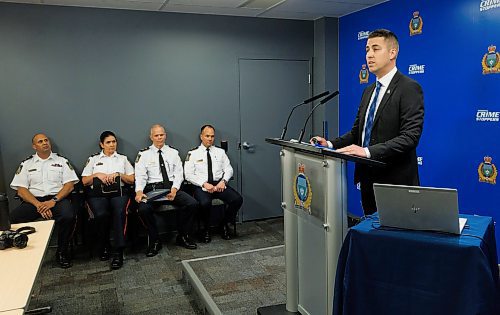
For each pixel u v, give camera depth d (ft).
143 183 14.17
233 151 16.67
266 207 17.34
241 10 15.34
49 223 8.46
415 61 13.29
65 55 14.38
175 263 12.67
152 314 9.56
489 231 5.67
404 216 5.46
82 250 13.92
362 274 5.63
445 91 12.30
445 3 12.09
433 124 12.76
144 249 13.93
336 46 17.06
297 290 7.82
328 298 6.58
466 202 11.84
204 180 14.93
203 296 9.55
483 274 4.86
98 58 14.74
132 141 15.35
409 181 7.16
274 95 17.06
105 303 10.12
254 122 16.87
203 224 15.08
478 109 11.34
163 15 15.34
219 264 11.69
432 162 12.89
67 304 10.09
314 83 17.63
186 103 15.89
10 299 5.23
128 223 14.23
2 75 13.83
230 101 16.46
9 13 13.71
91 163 14.15
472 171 11.62
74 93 14.57
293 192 7.51
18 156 14.15
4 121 13.94
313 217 6.90
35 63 14.10
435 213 5.23
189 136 16.03
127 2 13.91
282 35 16.99
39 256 6.68
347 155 5.72
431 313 5.19
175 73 15.67
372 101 7.64
